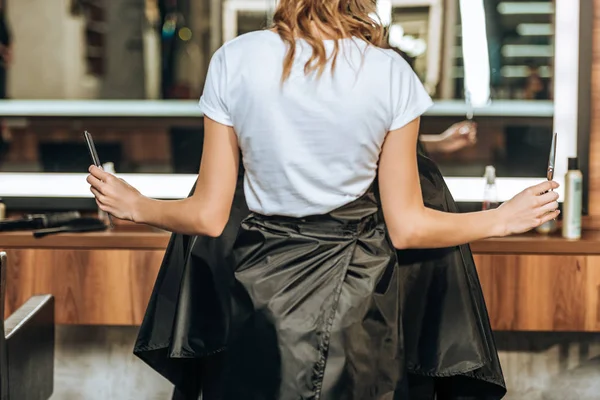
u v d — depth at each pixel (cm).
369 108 141
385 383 149
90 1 369
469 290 170
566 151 285
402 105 144
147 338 176
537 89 315
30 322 226
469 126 306
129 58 370
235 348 149
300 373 143
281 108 142
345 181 145
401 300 172
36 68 378
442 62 329
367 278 148
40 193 296
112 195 157
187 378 183
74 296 261
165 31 362
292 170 143
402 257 171
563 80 284
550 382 280
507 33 322
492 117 312
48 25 375
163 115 344
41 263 261
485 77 310
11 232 264
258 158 145
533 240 254
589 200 280
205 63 361
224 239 166
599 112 281
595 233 269
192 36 361
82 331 286
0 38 369
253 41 145
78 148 345
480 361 166
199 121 345
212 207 149
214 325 166
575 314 255
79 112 343
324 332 144
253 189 150
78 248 261
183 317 166
